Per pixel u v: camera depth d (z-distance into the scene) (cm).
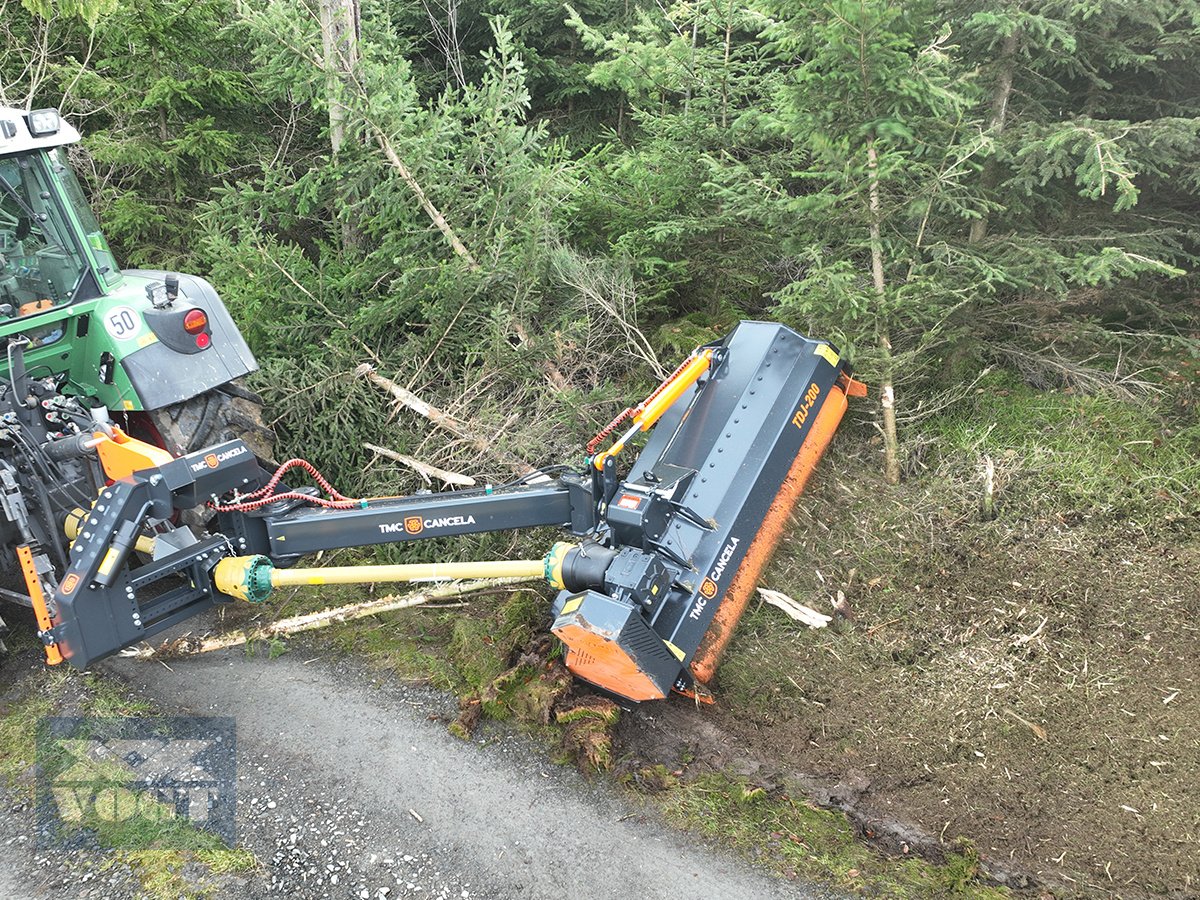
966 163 497
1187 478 447
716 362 433
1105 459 465
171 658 415
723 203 589
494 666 392
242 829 318
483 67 881
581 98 905
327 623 435
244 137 779
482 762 345
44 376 433
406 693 386
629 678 327
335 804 327
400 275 584
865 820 314
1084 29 496
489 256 569
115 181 805
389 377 557
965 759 336
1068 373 514
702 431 409
